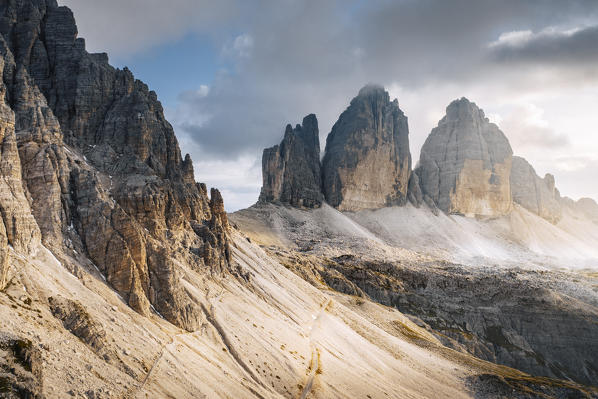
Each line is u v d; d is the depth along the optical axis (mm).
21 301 56781
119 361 61375
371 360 134875
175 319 85062
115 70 142250
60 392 46719
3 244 58750
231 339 93500
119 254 80938
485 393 137750
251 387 79750
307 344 120750
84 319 61844
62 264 73812
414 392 123312
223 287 118875
